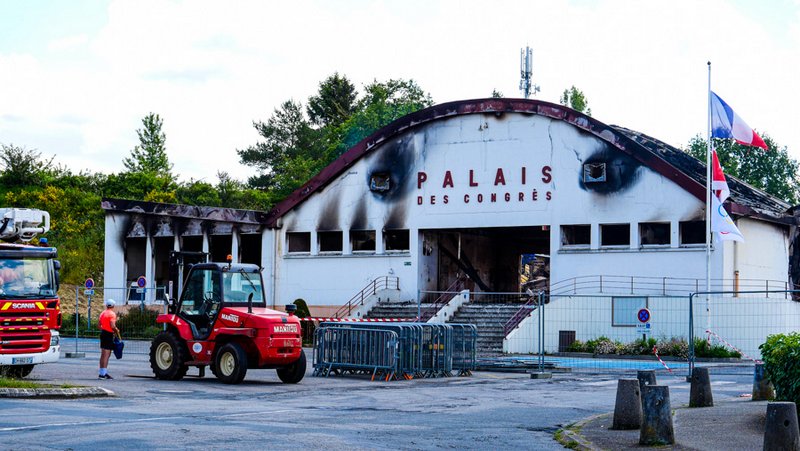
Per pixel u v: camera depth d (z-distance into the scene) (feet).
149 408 56.13
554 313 135.95
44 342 75.31
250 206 305.73
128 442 41.55
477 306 145.79
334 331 87.10
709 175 126.00
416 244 155.74
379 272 158.61
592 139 143.02
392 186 158.40
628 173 139.95
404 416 55.47
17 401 57.67
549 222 145.69
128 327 151.12
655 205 137.59
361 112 286.46
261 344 75.56
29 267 75.25
